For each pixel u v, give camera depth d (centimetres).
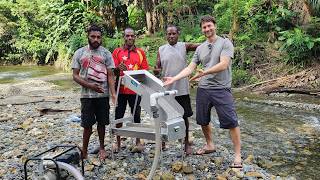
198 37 1479
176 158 529
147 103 433
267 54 1318
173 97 443
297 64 1241
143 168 493
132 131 473
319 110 886
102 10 1903
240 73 1248
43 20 2350
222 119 492
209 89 496
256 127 747
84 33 1836
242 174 474
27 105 979
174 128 426
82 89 486
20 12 2452
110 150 557
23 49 2455
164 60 507
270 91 1105
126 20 1962
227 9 1484
